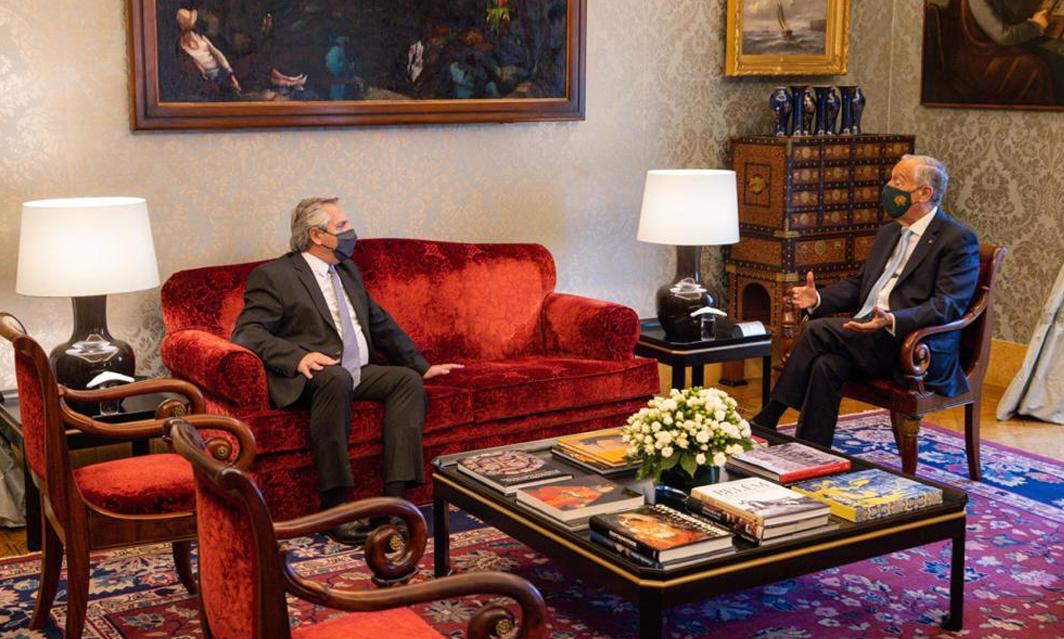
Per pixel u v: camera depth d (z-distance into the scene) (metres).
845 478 3.57
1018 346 6.44
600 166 6.03
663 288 5.37
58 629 3.46
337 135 5.26
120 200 4.39
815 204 6.20
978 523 4.38
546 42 5.68
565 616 3.55
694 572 2.96
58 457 3.13
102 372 4.23
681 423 3.43
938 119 6.72
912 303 4.82
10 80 4.54
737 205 5.78
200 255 5.02
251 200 5.10
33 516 4.11
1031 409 5.85
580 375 4.81
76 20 4.63
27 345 3.05
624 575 2.98
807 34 6.54
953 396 4.73
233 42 4.93
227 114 4.93
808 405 4.80
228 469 2.04
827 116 6.32
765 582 3.08
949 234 4.79
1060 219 6.14
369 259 5.03
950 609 3.47
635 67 6.05
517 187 5.79
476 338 5.23
